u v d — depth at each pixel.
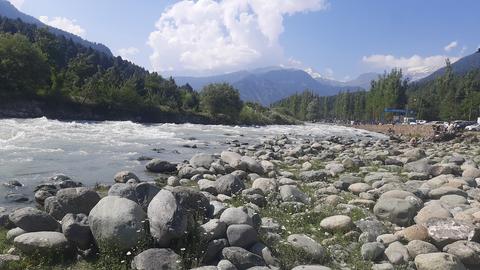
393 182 13.77
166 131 45.69
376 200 11.82
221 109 90.56
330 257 7.50
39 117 56.31
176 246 7.00
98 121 61.16
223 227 7.50
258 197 10.81
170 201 7.28
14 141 24.62
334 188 13.28
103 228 6.80
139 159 20.27
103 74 93.44
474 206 10.81
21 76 59.06
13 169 15.92
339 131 74.69
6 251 6.91
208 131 53.25
